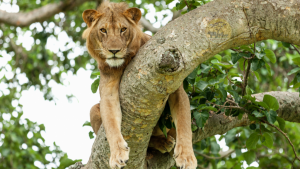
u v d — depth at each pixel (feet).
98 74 24.89
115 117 17.53
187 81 19.93
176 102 18.65
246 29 14.56
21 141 39.04
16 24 48.32
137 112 15.98
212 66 21.58
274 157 34.12
